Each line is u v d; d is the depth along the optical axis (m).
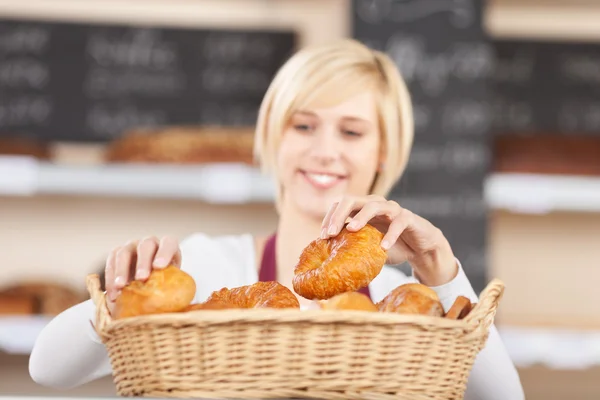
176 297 0.74
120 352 0.76
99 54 3.16
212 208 3.17
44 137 3.11
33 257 3.09
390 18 3.03
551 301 3.23
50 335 1.07
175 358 0.71
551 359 2.69
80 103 3.13
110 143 3.12
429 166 2.96
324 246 0.82
